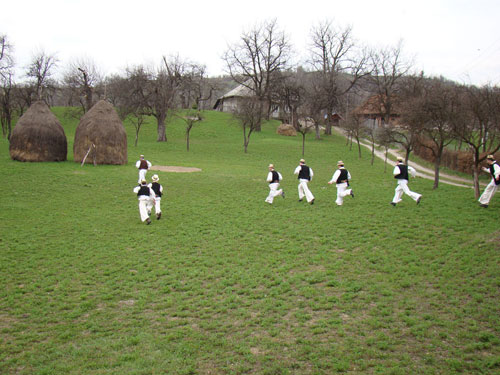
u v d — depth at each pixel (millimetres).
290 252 11445
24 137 28625
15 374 6082
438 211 15281
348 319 7305
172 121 65625
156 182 15578
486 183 24766
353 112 57000
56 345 6965
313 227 13859
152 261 11125
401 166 16625
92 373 5961
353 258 10648
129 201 18875
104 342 6969
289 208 17141
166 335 7105
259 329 7137
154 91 51500
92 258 11453
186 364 6113
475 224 13055
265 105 73812
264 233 13445
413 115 23281
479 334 6391
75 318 8055
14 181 21922
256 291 8906
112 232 13914
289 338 6738
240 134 60844
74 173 25188
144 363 6176
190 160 37375
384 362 5812
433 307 7555
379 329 6855
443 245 11148
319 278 9359
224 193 20875
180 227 14453
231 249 11914
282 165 36000
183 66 55969
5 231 13820
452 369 5527
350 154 44469
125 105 51719
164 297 8852
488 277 8695
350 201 18375
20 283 9828
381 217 14852
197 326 7453
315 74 70875
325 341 6539
